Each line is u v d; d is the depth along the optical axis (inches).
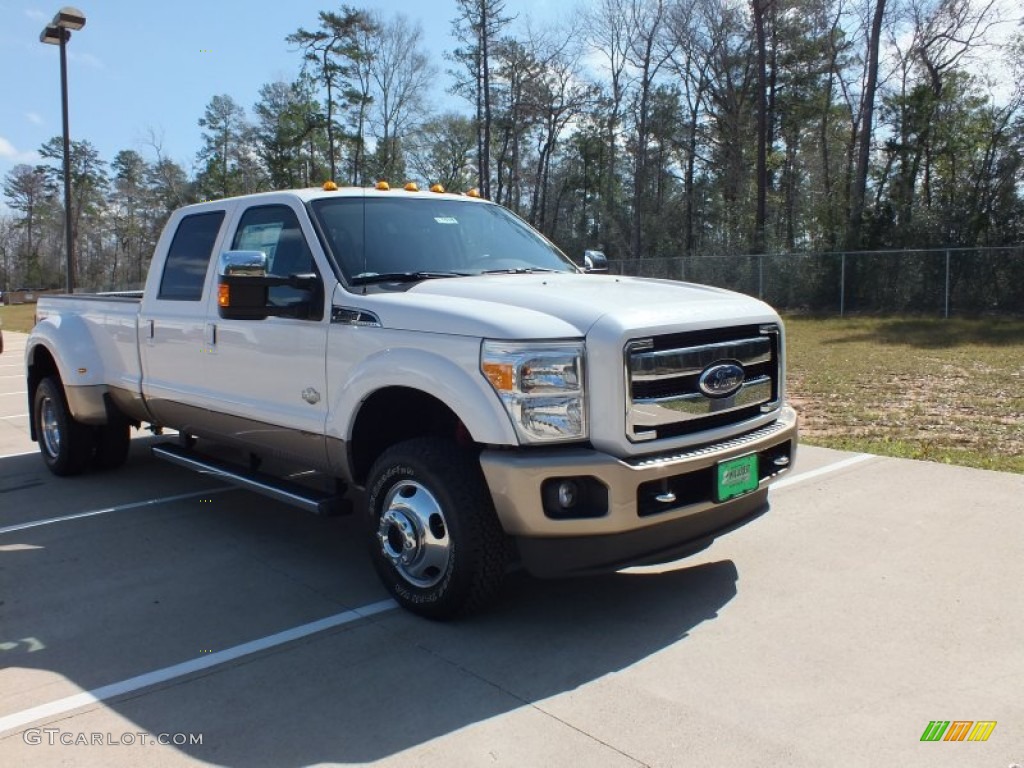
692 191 2043.6
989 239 1091.3
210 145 2701.8
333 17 2199.8
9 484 277.4
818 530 208.2
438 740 118.0
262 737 120.0
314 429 176.7
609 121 2037.4
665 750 114.0
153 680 138.2
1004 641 145.3
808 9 1668.3
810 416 381.1
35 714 127.8
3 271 3602.4
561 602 167.8
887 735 116.8
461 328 147.0
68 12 693.3
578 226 2377.0
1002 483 246.2
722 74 1835.6
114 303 251.9
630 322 143.0
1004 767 108.8
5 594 178.7
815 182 2030.0
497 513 145.9
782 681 132.8
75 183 3373.5
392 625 158.4
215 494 261.3
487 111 1942.7
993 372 528.1
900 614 157.3
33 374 294.5
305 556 201.5
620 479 138.2
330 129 2329.0
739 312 162.6
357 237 185.8
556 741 116.9
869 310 1055.6
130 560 199.6
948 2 1344.7
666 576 181.0
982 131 1286.9
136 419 261.7
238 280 170.6
